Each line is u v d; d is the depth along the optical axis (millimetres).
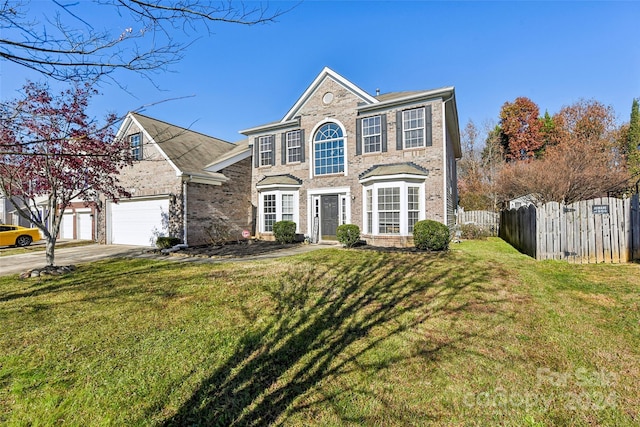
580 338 3793
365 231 13000
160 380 3154
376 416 2533
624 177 19828
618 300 5074
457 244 13250
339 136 14297
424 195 12203
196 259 10273
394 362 3346
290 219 15195
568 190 19141
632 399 2678
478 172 33688
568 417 2479
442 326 4215
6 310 5266
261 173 16406
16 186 8219
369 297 5492
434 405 2652
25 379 3199
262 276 7133
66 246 15438
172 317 4805
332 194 14414
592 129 29438
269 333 4176
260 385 3041
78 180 8898
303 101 15094
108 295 6031
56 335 4219
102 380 3164
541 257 8680
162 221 13672
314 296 5641
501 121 35656
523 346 3623
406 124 12773
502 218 16938
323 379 3098
